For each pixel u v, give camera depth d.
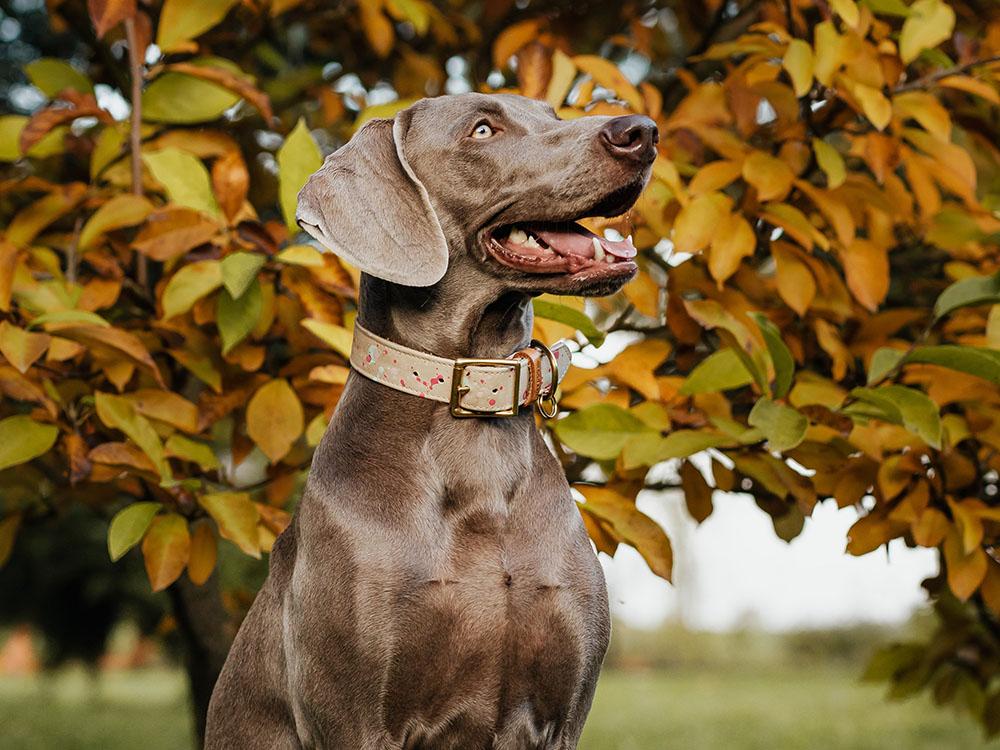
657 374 3.78
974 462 3.40
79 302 3.31
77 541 11.72
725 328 3.11
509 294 2.77
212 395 3.45
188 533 3.15
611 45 5.02
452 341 2.76
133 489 3.51
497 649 2.62
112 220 3.29
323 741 2.63
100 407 3.11
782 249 3.34
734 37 4.21
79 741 11.37
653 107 3.52
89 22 4.11
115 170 3.58
